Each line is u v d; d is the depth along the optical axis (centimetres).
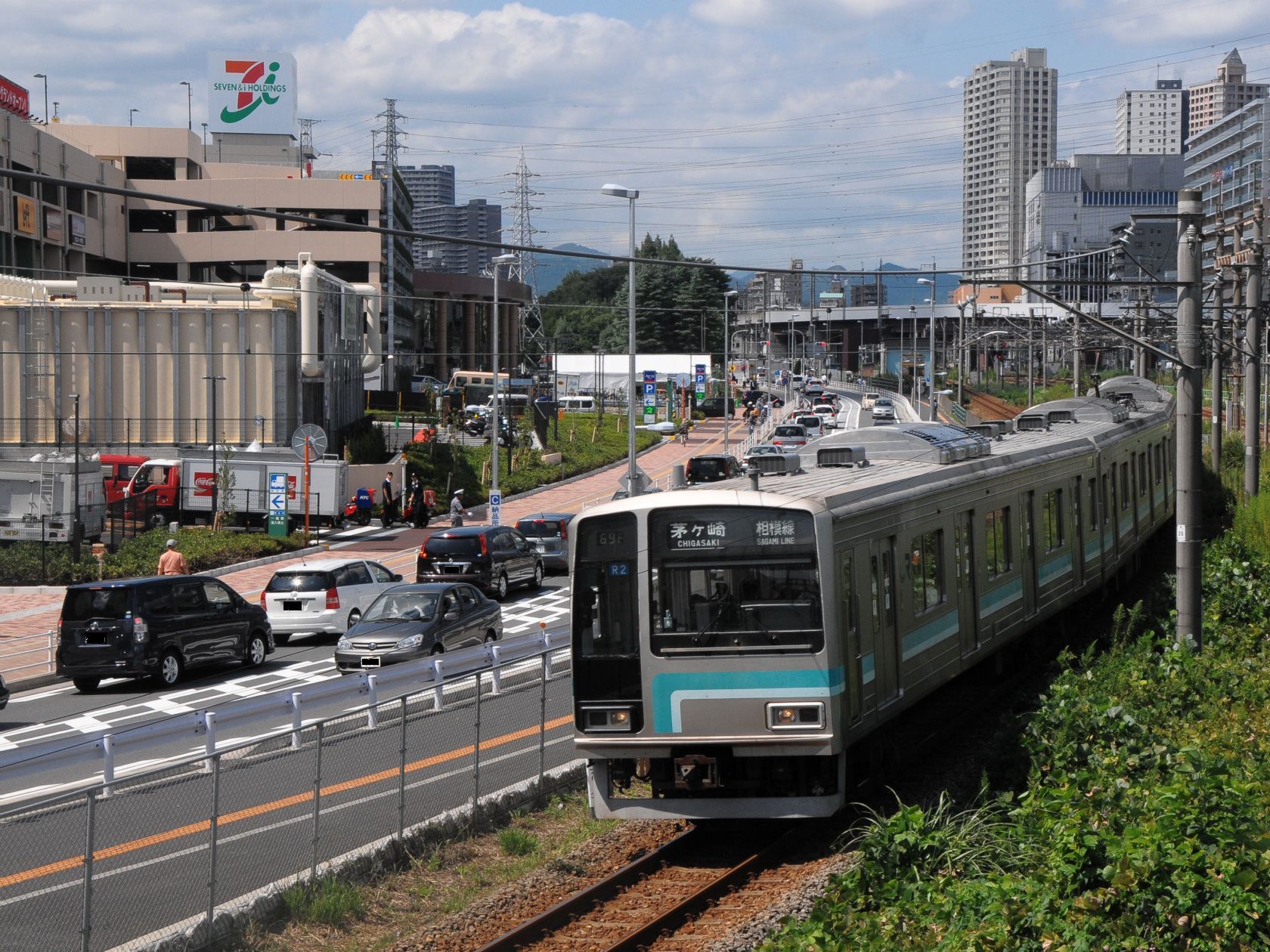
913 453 2623
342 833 1816
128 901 1466
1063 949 1263
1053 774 1797
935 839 1664
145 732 1911
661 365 17600
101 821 1485
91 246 12181
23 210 10281
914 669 2205
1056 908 1341
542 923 1566
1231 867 1280
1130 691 2375
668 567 1920
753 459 2403
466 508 8331
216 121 16150
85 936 1314
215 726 2050
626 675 1922
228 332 7206
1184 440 2569
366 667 3319
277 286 7919
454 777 2097
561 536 6034
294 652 4084
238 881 1582
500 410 11406
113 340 7181
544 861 1861
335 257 14188
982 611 2578
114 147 14188
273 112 16212
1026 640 3083
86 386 7188
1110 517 3766
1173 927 1262
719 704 1888
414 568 5875
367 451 8194
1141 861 1311
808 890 1642
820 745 1859
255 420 7231
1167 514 5091
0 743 2792
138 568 5484
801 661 1872
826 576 1878
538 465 10219
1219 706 2305
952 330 19425
